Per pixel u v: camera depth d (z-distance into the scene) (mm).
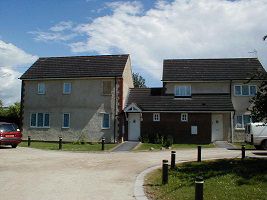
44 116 38375
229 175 14477
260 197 10719
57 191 11734
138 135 36406
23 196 10906
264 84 18188
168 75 38281
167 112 35938
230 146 31906
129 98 38562
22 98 39156
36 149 26719
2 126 26453
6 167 17094
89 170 16516
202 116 35594
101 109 36875
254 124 29000
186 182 13188
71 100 37750
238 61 39312
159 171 16156
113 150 28328
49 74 38688
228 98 36531
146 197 10969
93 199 10648
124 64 37938
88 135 36875
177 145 33219
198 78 37531
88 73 37531
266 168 16141
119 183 13305
